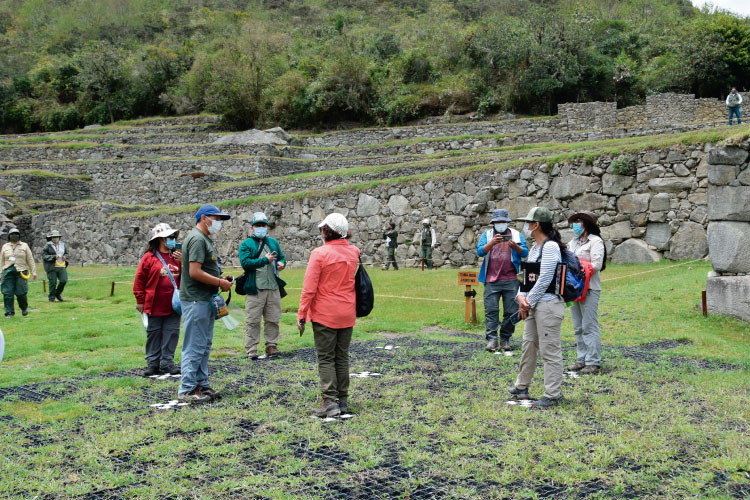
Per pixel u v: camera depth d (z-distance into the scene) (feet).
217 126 131.54
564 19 117.39
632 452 12.92
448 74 129.80
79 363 23.17
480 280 24.93
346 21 201.36
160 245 22.02
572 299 16.96
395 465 12.53
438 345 25.76
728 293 27.61
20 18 229.86
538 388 18.45
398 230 55.16
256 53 135.33
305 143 110.01
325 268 16.39
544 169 47.55
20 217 88.43
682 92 112.78
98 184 96.32
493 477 11.76
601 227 44.96
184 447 13.67
